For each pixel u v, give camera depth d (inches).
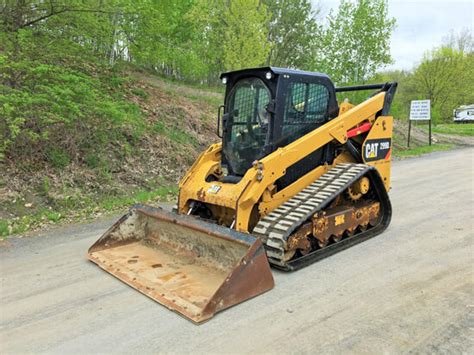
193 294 148.3
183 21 588.1
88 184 305.7
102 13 333.1
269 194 187.3
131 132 377.1
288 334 124.9
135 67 626.8
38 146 308.7
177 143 403.5
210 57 654.5
